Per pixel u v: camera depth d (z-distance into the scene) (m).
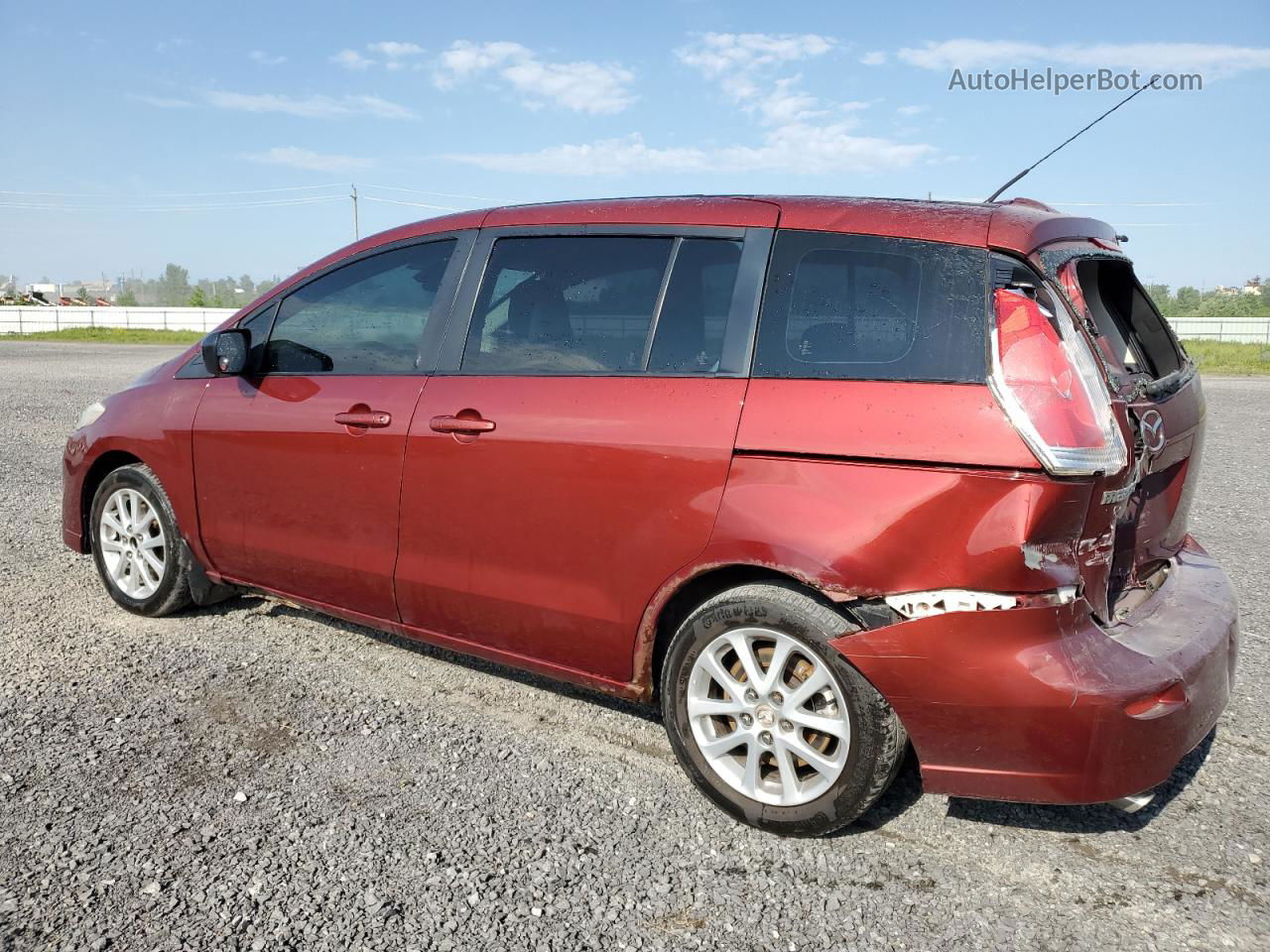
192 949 2.27
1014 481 2.41
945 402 2.51
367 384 3.64
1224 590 3.16
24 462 8.54
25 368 20.25
